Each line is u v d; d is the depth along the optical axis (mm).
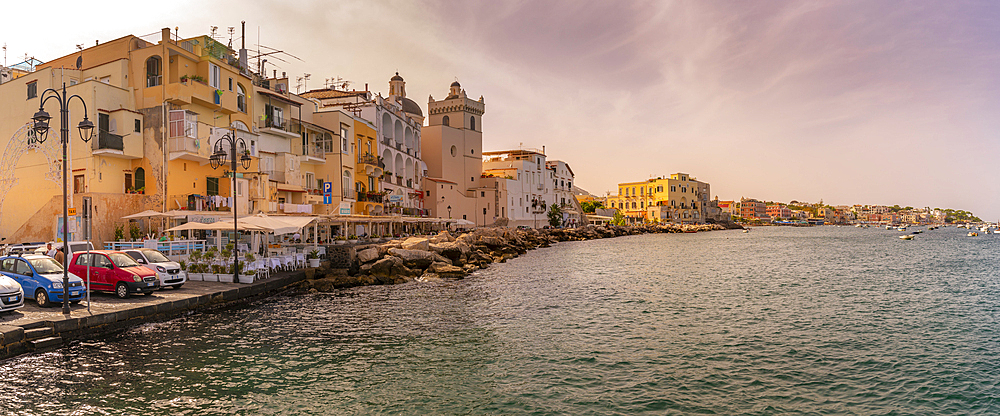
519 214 106812
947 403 13102
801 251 72625
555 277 39344
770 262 53594
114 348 16812
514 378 14711
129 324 19469
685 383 14398
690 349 17828
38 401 12414
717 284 35188
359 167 58938
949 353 17422
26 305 19656
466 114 97688
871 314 24266
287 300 27125
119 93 35969
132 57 37281
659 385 14211
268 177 42781
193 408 12258
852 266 49469
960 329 21047
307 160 50844
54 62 41469
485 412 12312
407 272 38000
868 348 18062
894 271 44719
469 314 23812
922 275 41469
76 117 34719
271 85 52094
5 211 37562
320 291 30812
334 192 53531
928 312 24766
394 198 66750
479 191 97188
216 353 16703
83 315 17969
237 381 14156
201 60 38281
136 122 36000
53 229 35031
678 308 25656
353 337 19172
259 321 21516
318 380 14352
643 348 17922
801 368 15781
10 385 13328
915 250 75438
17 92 37656
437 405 12703
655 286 34031
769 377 14930
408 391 13609
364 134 61062
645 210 175625
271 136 46562
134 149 35656
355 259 37875
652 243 94312
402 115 78000
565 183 137500
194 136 36719
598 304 26734
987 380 14719
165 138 35875
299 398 13016
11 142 37719
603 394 13516
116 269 21984
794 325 21719
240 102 42938
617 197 183625
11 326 16078
